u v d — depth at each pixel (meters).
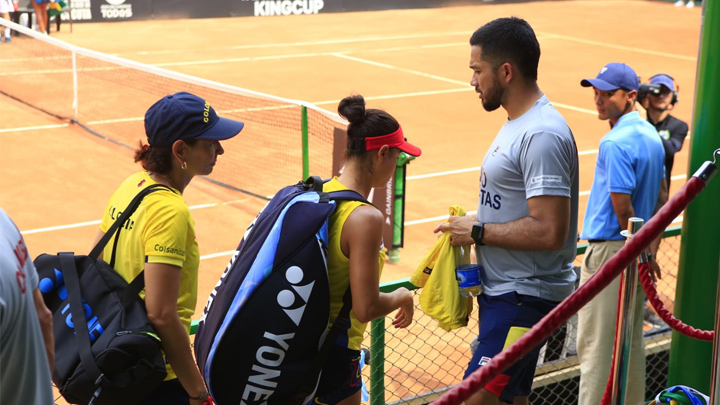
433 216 10.77
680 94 19.59
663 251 8.80
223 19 28.53
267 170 12.17
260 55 22.73
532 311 3.65
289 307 2.87
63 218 10.13
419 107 17.39
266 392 2.92
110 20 26.73
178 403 3.23
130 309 2.95
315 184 3.09
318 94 18.25
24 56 19.48
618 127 4.89
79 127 14.22
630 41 26.88
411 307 3.29
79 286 3.01
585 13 32.59
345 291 3.04
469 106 17.55
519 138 3.56
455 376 5.78
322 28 27.66
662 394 3.93
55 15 23.36
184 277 3.16
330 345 2.98
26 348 2.24
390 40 25.86
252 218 10.34
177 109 3.08
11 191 11.02
